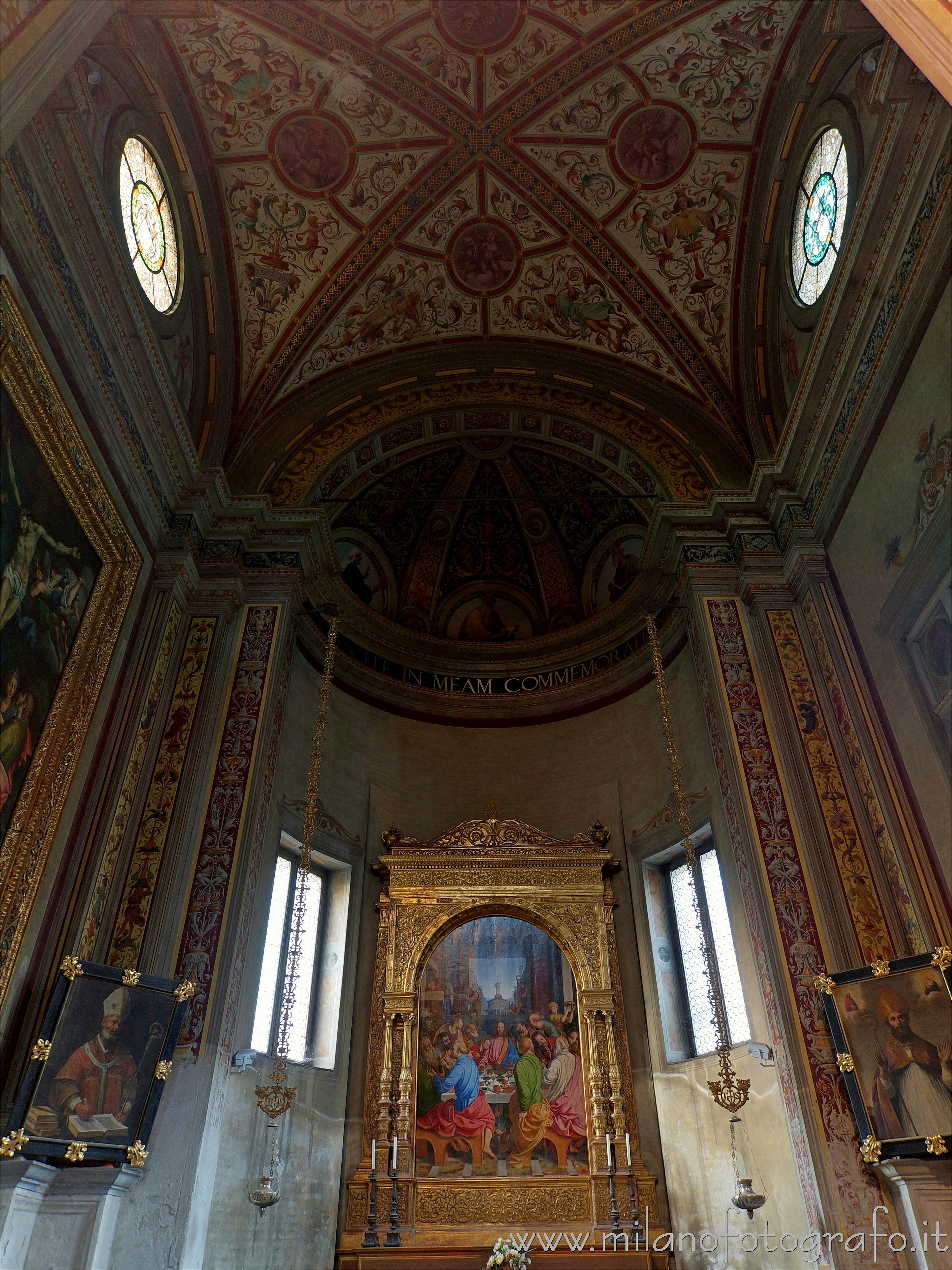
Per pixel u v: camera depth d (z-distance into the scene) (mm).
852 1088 6543
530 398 12797
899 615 7789
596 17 10000
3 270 6492
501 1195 8711
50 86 5223
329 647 10266
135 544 8922
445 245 12094
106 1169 6203
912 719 7637
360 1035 9680
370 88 10570
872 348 8336
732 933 9172
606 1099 9125
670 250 11734
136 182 9453
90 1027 6352
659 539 11359
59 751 7016
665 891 10625
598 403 12672
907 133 7605
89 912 7340
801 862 8156
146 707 8719
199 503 10320
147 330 8961
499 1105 9273
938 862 7207
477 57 10414
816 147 10016
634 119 10914
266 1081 8484
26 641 6660
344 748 11555
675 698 11180
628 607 12594
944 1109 6145
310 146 11000
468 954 10234
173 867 8055
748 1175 8039
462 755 12445
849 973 6809
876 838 7930
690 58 10234
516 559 14320
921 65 4230
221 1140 7695
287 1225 8031
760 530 10555
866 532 8562
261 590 10461
